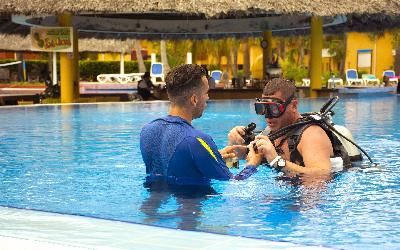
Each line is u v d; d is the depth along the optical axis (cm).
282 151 435
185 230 264
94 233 252
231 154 455
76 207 335
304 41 4956
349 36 4806
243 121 1027
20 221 276
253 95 2038
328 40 4956
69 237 245
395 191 375
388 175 431
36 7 1612
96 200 356
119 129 869
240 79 2308
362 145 655
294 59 5441
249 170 421
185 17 2388
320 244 252
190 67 421
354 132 811
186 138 406
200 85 417
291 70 3994
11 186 411
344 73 4472
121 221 283
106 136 768
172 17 2403
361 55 4738
